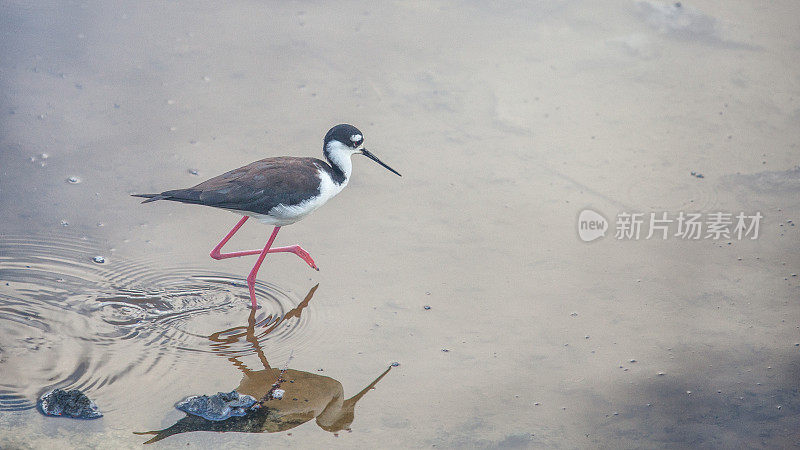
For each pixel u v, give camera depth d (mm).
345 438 8148
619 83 15406
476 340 9750
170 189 11977
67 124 13289
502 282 10742
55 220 11281
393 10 17562
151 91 14328
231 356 9227
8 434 7797
